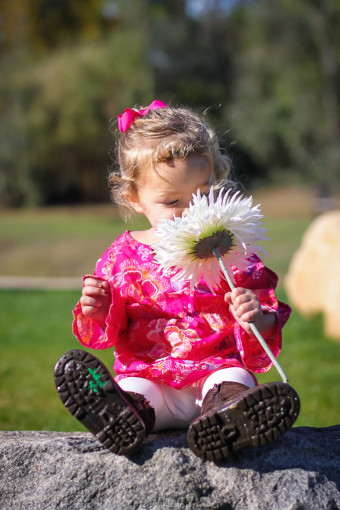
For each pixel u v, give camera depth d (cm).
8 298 1222
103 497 219
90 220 2489
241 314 218
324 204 2512
